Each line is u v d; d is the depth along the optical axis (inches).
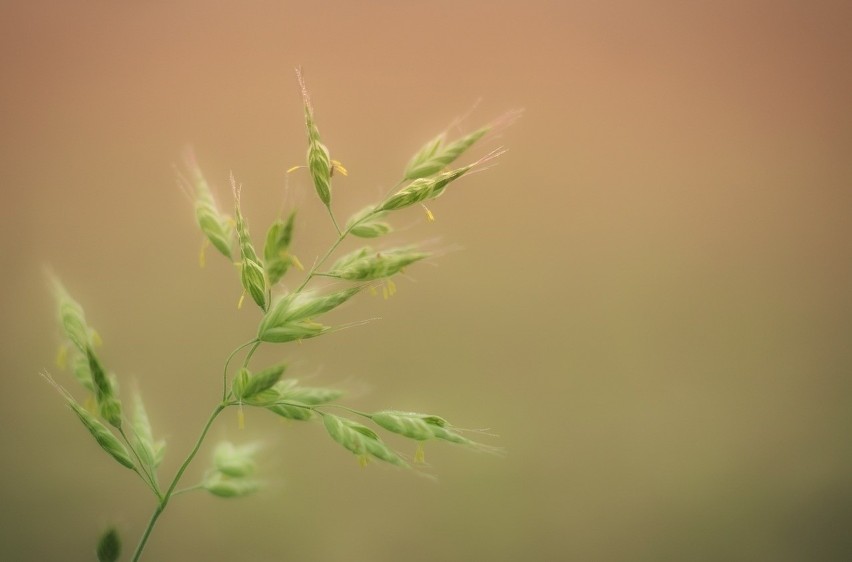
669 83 28.8
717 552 27.9
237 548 25.4
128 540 25.2
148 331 26.6
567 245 28.3
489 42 28.4
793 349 28.8
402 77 28.0
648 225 28.6
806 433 28.6
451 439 17.2
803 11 29.0
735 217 28.8
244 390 17.0
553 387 27.9
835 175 29.0
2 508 25.3
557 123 28.4
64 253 26.6
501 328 27.7
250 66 27.6
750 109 29.0
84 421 17.2
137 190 27.0
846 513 28.3
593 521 27.5
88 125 26.9
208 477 17.5
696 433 28.3
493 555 26.8
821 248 29.0
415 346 27.1
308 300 17.0
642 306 28.4
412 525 26.5
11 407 25.6
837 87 29.1
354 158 27.5
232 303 26.7
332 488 25.8
